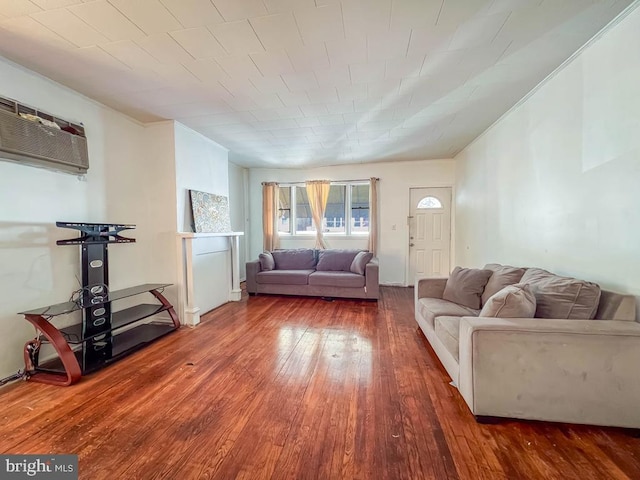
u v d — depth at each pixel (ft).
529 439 5.08
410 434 5.23
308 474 4.40
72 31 5.98
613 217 6.12
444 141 14.03
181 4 5.25
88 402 6.26
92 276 8.83
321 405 6.11
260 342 9.52
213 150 13.83
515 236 10.07
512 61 7.25
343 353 8.64
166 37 6.22
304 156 16.84
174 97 9.13
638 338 5.02
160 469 4.50
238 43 6.45
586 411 5.20
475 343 5.44
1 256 7.06
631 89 5.65
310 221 20.26
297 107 9.96
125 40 6.31
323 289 14.96
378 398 6.35
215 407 6.07
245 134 12.82
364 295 14.51
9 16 5.48
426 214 18.11
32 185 7.71
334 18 5.68
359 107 10.00
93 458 4.73
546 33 6.19
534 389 5.32
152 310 10.08
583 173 6.93
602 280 6.43
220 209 14.05
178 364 8.02
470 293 8.79
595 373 5.15
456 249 17.06
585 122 6.83
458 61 7.23
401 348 8.98
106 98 9.17
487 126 11.95
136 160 11.03
